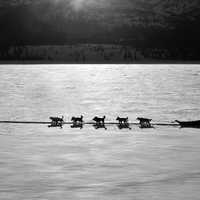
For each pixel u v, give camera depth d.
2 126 72.62
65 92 171.50
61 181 33.91
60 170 37.44
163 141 54.12
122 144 51.81
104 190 31.55
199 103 119.12
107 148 48.62
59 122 77.94
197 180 33.91
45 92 171.00
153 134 61.97
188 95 148.12
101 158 42.56
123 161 41.00
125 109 105.81
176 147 48.88
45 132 64.94
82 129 69.06
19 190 31.47
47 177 35.12
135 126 73.00
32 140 55.66
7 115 92.94
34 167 38.56
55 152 45.88
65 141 54.66
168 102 123.06
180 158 42.22
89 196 30.16
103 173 36.41
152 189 31.69
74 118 76.50
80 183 33.31
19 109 106.12
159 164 39.56
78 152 46.00
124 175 35.66
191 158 42.09
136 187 32.22
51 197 29.92
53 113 97.75
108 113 97.62
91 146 50.19
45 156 43.56
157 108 107.38
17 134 62.34
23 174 36.03
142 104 118.25
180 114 94.50
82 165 39.41
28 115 93.31
